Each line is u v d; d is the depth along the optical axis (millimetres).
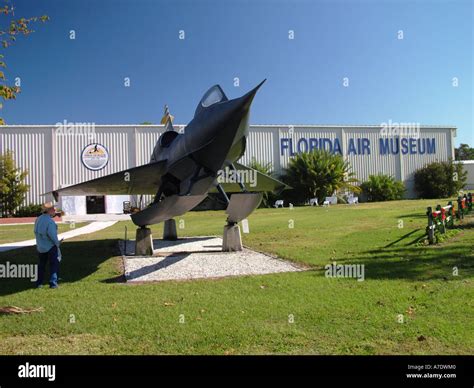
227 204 11586
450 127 48344
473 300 6000
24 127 38656
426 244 11195
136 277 8773
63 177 39188
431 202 31891
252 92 8625
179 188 12133
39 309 6344
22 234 20781
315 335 4918
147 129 40938
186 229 20703
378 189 43219
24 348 4781
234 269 9281
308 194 41219
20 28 7766
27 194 38438
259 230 17469
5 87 7359
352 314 5605
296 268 9062
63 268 10094
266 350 4551
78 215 38188
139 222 11242
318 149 42844
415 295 6391
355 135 45625
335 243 12367
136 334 5125
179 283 7977
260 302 6359
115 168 40188
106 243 15445
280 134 43688
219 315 5762
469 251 9797
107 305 6484
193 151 10297
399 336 4793
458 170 44781
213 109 9680
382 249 10812
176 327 5328
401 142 46844
